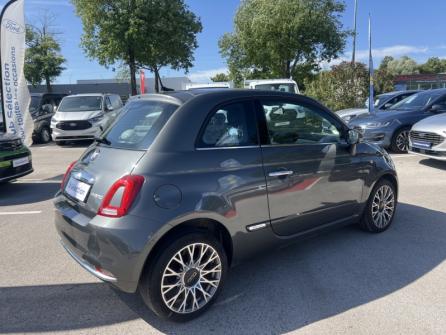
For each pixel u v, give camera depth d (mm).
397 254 4266
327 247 4480
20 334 2986
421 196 6434
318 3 23766
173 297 3033
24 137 10727
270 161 3531
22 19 10352
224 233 3395
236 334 2969
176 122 3156
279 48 24016
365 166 4449
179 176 3025
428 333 2922
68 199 3410
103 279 2945
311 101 4070
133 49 24188
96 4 23406
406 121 10312
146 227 2832
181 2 25812
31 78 36250
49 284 3756
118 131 3486
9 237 4984
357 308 3266
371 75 16469
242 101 3533
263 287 3635
